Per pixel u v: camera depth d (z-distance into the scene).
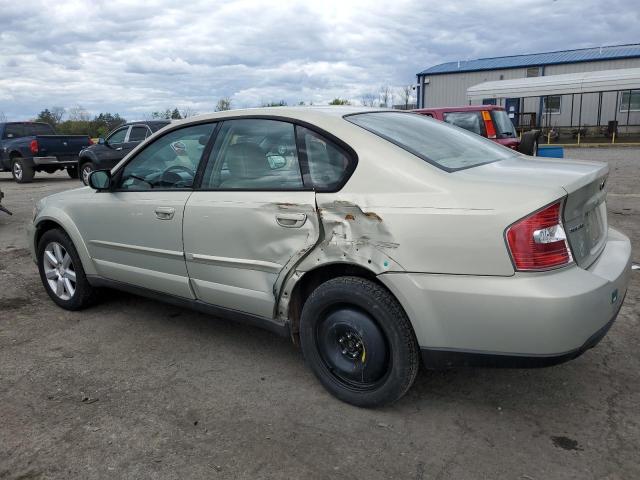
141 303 4.97
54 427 2.99
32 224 4.94
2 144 16.69
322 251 3.04
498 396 3.22
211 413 3.11
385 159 2.95
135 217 4.00
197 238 3.61
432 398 3.22
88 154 14.32
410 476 2.54
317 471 2.59
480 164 3.16
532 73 33.22
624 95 29.84
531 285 2.50
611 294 2.71
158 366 3.71
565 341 2.52
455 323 2.68
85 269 4.53
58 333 4.32
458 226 2.63
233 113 3.65
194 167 3.76
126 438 2.88
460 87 35.56
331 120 3.24
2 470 2.63
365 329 2.97
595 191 3.01
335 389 3.18
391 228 2.79
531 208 2.53
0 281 5.70
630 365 3.52
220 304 3.65
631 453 2.65
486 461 2.63
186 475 2.58
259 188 3.36
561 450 2.70
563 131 30.19
